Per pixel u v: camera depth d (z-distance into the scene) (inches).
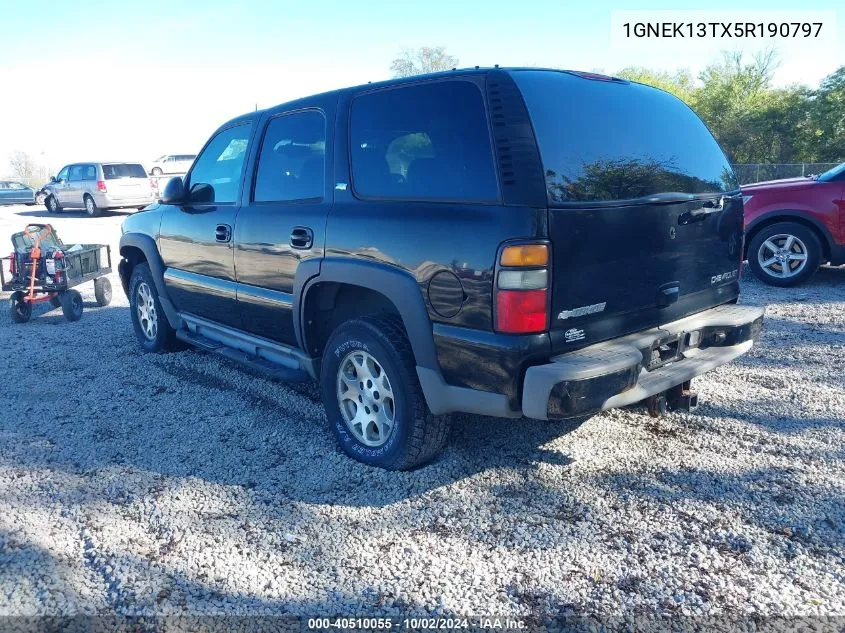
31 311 323.0
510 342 120.8
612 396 125.1
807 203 315.3
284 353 177.8
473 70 132.5
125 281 258.5
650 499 135.7
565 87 133.9
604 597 108.0
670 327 144.9
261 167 181.8
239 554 121.2
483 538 124.3
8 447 167.3
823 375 203.8
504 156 122.5
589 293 126.3
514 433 167.0
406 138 140.6
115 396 203.2
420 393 140.8
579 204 122.8
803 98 1462.8
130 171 909.2
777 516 128.3
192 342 216.8
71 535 128.1
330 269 151.3
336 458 157.6
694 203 146.0
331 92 163.2
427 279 131.8
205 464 156.5
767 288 328.2
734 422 171.3
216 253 195.2
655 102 153.1
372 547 122.6
